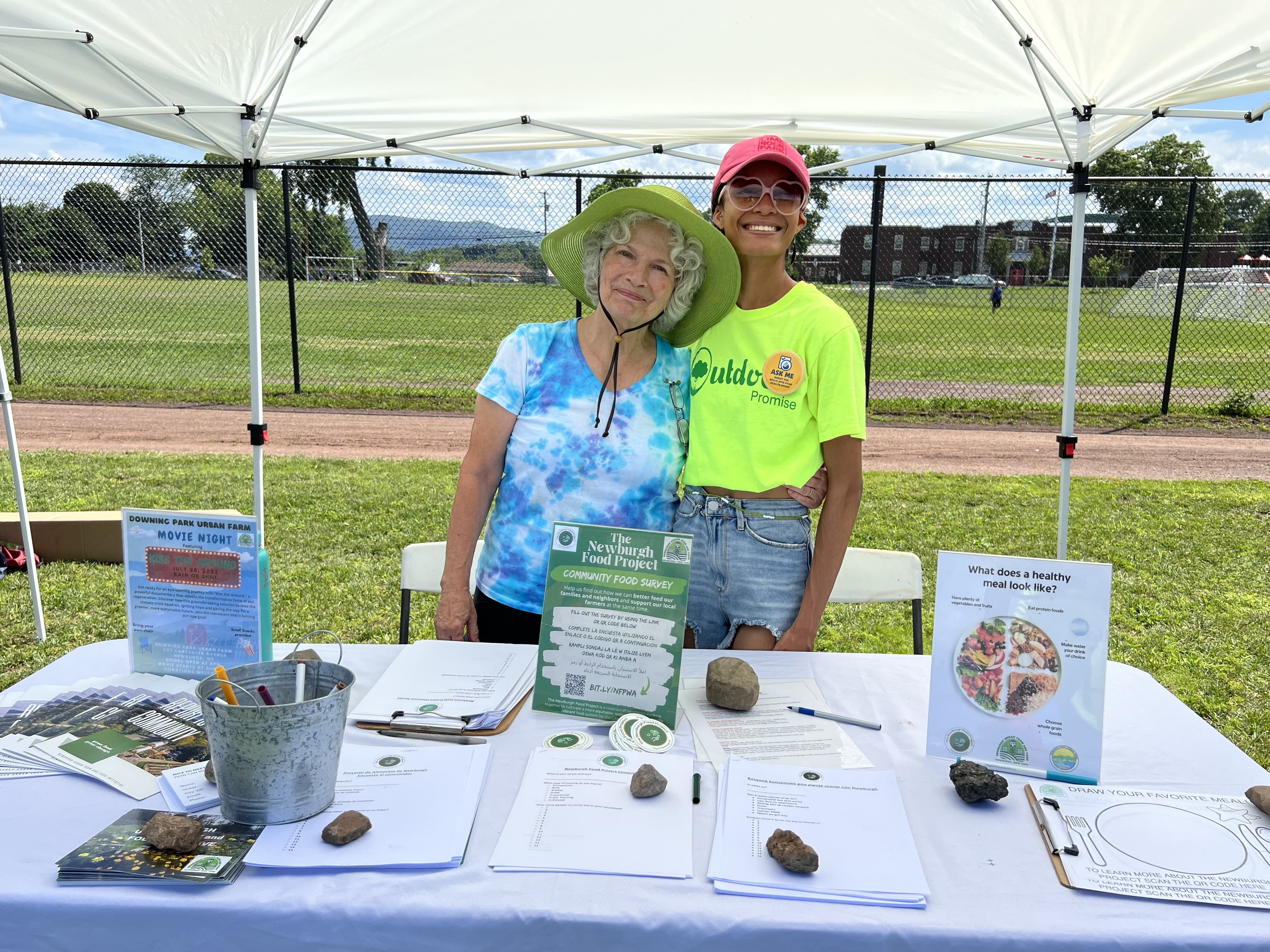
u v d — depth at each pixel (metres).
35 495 6.19
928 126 3.41
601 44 2.78
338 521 5.84
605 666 1.41
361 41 2.73
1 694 1.45
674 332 2.07
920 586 2.46
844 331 1.91
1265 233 12.70
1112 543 5.72
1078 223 3.04
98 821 1.09
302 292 15.66
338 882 0.97
